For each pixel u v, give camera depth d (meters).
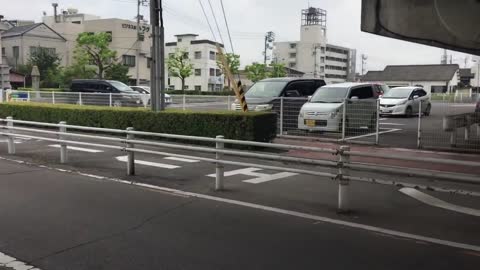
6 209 6.61
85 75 52.88
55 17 73.69
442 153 11.93
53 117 17.61
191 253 4.94
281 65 72.00
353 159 11.23
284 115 15.04
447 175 5.70
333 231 5.71
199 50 82.69
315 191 7.86
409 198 7.36
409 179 8.62
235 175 9.25
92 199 7.23
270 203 7.04
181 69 60.28
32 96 25.97
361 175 9.05
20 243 5.25
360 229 5.80
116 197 7.37
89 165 10.27
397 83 94.12
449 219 6.24
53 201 7.07
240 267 4.57
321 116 14.27
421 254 4.95
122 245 5.19
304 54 110.25
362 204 7.00
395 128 17.69
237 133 12.62
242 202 7.09
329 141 13.91
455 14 8.02
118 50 66.88
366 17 8.50
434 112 27.20
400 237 5.50
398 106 22.83
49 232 5.62
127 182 8.52
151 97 14.70
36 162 10.62
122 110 15.20
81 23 69.06
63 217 6.24
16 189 7.86
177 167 10.05
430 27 8.30
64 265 4.62
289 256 4.87
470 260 4.79
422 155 11.65
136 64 68.12
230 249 5.06
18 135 11.49
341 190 6.49
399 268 4.57
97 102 23.12
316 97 15.88
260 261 4.73
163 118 13.98
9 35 61.47
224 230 5.73
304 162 6.87
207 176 9.09
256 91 17.31
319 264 4.66
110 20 66.62
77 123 16.61
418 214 6.48
